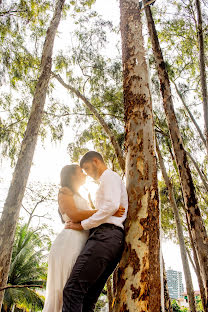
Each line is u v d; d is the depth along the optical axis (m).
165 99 6.89
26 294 13.94
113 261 2.01
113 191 2.03
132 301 1.77
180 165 6.18
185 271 9.30
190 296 8.98
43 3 8.62
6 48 9.16
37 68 9.50
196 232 5.61
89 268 1.83
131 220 2.04
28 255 15.94
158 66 7.24
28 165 4.32
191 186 5.94
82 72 10.59
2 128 10.02
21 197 4.10
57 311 1.92
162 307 1.80
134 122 2.45
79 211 2.12
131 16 3.12
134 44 2.88
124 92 2.70
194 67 11.08
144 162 2.23
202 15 9.30
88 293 2.04
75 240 2.04
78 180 2.37
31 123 4.63
